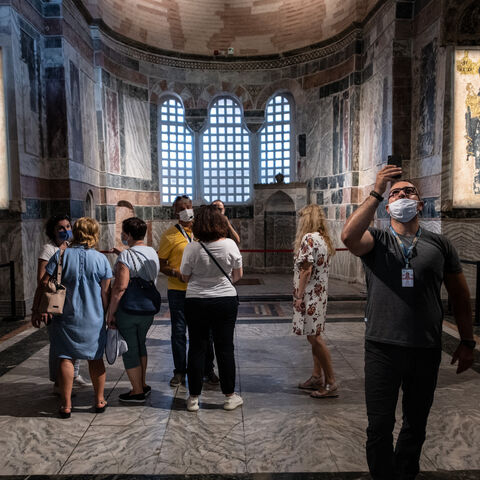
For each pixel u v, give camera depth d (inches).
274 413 142.1
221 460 113.8
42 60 338.3
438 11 302.8
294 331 151.0
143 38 498.3
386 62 362.9
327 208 487.5
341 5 452.4
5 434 128.9
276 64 530.9
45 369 188.7
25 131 306.3
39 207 327.9
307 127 509.4
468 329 88.9
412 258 85.8
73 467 110.9
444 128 298.2
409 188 89.3
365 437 125.7
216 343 143.2
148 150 514.6
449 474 107.3
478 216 302.5
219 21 532.4
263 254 519.8
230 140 567.8
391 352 86.2
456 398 153.0
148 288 147.4
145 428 132.0
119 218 474.0
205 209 139.0
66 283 136.9
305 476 106.5
